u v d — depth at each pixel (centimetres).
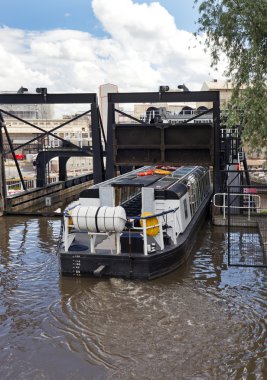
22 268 1322
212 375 702
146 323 902
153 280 1161
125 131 1914
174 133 1864
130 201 1522
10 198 2355
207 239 1608
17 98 2119
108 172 1994
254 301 1014
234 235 1638
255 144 1095
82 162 6078
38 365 750
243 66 1069
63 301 1036
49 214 2242
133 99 2011
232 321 902
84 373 721
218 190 1891
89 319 930
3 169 2291
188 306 987
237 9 1045
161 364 739
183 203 1427
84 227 1143
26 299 1058
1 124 2286
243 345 797
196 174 1923
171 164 1911
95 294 1071
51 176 4666
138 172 1830
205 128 1831
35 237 1761
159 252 1178
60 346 815
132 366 737
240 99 1088
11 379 710
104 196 1311
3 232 1861
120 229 1133
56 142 4219
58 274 1247
